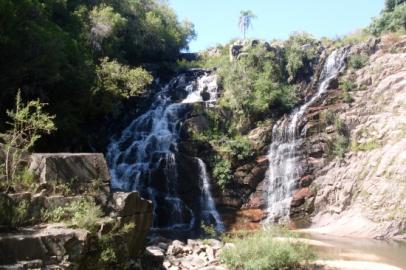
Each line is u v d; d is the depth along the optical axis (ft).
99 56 107.96
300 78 113.70
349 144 94.89
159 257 45.78
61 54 78.33
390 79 100.83
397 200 79.15
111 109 94.84
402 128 89.76
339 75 108.99
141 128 105.91
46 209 33.86
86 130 100.89
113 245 35.04
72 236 30.32
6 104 76.33
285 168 94.99
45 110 80.59
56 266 28.71
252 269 46.91
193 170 92.12
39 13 77.97
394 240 73.46
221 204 90.27
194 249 55.57
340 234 78.69
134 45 131.64
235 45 119.85
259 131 99.30
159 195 90.07
